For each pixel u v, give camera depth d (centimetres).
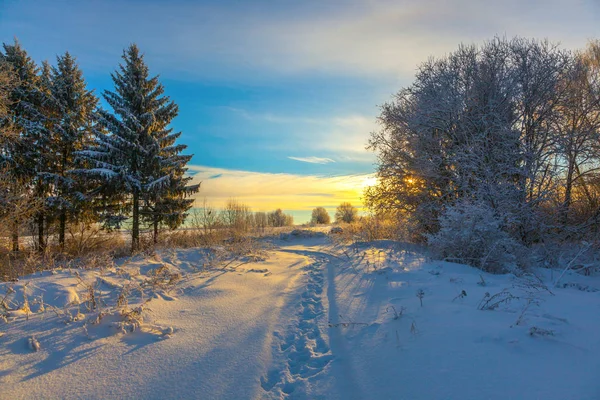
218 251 991
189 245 1259
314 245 1436
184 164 1966
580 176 1009
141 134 1734
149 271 693
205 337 390
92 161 1598
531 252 820
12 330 373
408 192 1213
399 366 303
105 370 312
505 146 949
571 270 758
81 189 1712
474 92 1053
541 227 919
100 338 371
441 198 1095
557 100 977
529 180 925
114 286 561
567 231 977
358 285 615
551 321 356
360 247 1143
